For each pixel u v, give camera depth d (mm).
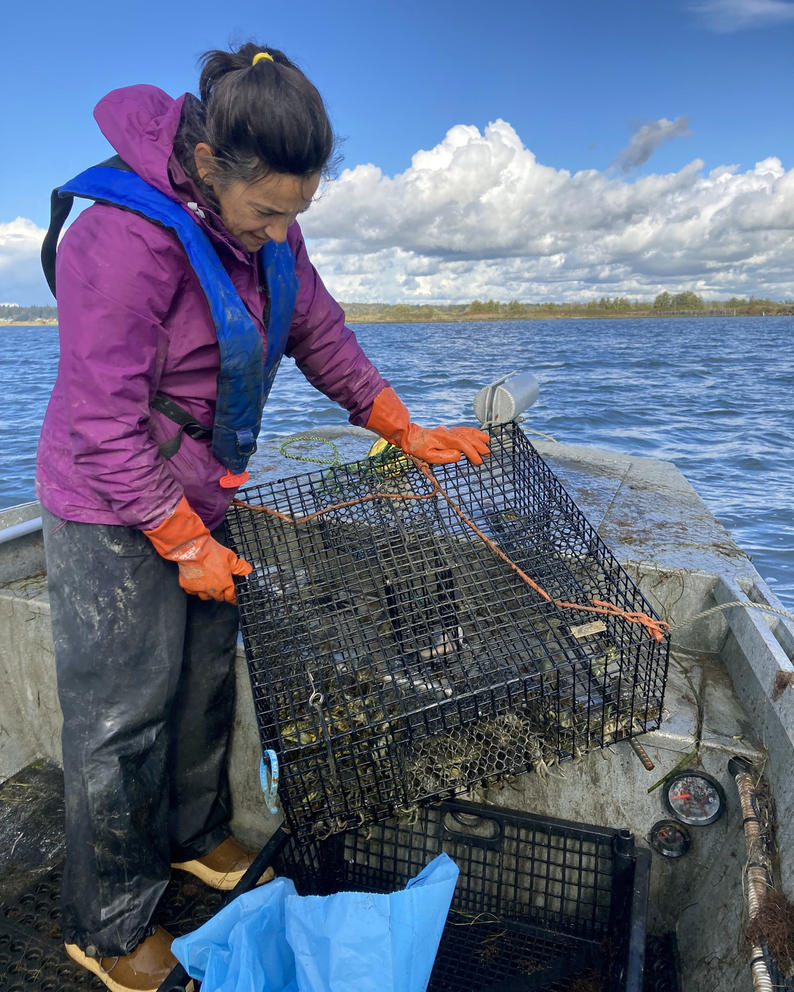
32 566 2844
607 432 11875
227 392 1687
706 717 2041
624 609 1999
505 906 2188
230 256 1626
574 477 3617
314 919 1481
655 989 1977
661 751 1983
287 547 2314
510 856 2150
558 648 1975
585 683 1932
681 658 2367
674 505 3182
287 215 1506
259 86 1311
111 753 1836
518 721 1914
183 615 1899
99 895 1898
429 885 1502
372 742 1849
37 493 1812
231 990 1437
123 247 1457
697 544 2664
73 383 1516
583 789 2082
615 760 2023
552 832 2041
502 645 1952
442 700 1817
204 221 1543
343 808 1878
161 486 1632
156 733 1916
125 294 1470
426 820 2180
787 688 1794
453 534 2266
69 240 1494
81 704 1826
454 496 2418
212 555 1760
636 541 2701
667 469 3818
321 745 1854
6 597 2633
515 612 2027
